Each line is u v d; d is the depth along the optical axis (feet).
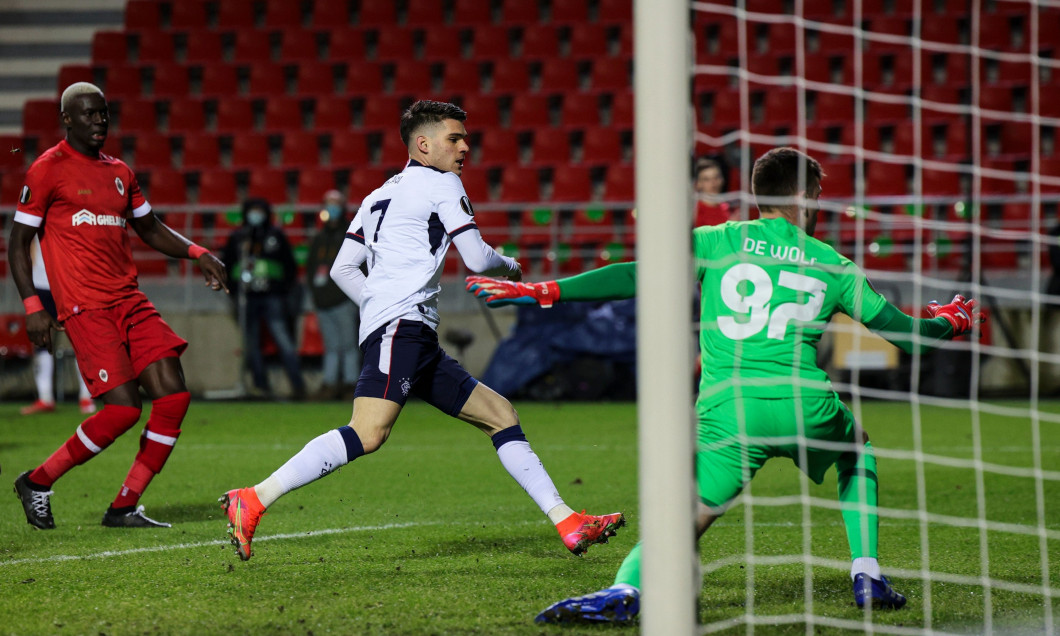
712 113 193.88
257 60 212.84
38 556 48.91
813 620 36.86
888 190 177.17
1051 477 76.79
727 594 41.32
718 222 80.43
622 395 139.44
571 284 36.99
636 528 56.59
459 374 44.75
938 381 138.72
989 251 160.04
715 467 37.29
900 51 195.11
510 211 177.58
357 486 72.08
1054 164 172.24
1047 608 38.91
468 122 197.98
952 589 42.22
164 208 158.71
